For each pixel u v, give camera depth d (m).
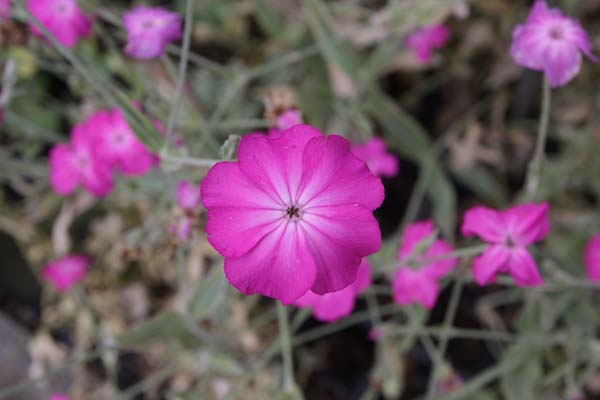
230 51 0.33
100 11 0.24
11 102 0.29
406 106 0.34
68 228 0.32
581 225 0.29
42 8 0.24
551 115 0.32
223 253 0.17
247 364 0.29
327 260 0.17
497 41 0.33
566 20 0.20
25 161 0.30
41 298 0.32
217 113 0.24
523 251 0.20
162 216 0.24
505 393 0.26
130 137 0.24
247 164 0.17
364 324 0.30
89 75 0.19
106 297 0.32
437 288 0.22
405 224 0.28
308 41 0.30
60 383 0.30
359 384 0.30
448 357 0.30
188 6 0.19
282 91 0.23
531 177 0.23
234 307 0.29
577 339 0.26
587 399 0.29
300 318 0.24
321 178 0.17
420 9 0.27
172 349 0.27
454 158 0.31
